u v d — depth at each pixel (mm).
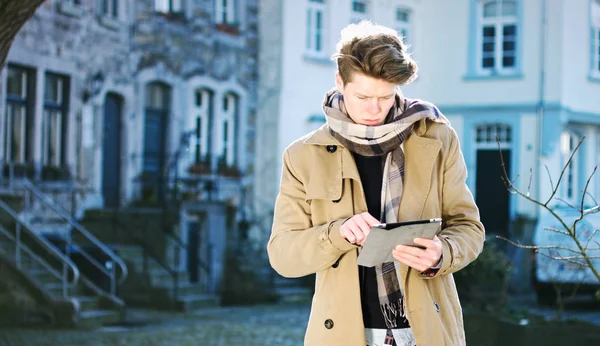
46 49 15078
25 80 14922
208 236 16688
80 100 15828
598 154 22625
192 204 16719
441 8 22812
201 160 18766
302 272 2977
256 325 12797
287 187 3064
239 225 18297
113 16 16656
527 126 21734
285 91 19984
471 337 8328
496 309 8844
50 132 15375
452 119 22625
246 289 16562
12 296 12188
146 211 15984
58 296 12469
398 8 22562
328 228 2848
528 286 15766
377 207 2949
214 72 18984
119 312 12820
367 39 2764
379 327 2906
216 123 19078
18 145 14797
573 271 12234
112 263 13438
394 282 2891
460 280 9719
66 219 13672
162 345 10609
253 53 20141
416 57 22922
